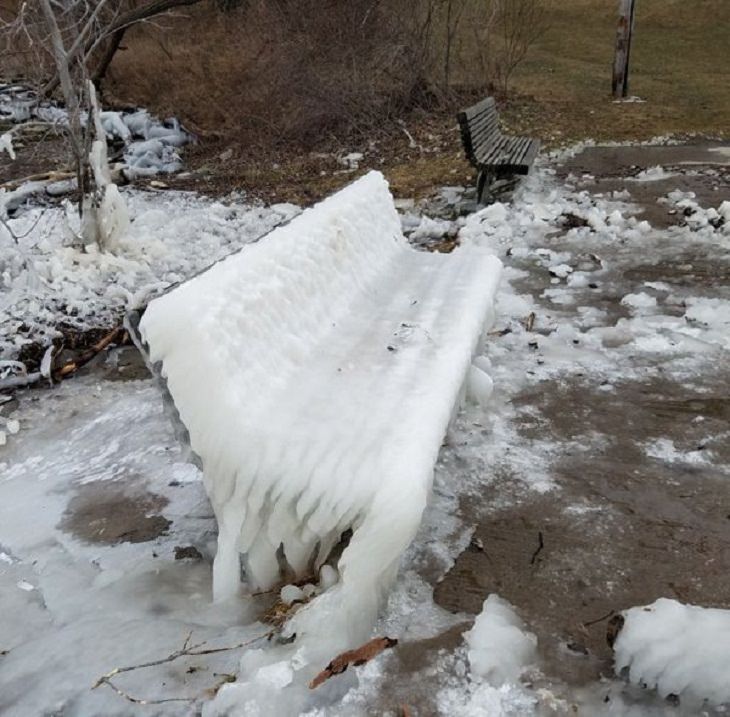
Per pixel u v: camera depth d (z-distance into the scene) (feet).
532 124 35.99
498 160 24.04
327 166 33.47
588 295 17.75
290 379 9.59
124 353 16.81
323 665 7.63
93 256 21.27
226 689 7.31
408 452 8.14
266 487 8.27
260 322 9.55
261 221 25.93
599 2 64.75
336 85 38.29
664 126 34.63
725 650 7.23
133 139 39.65
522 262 20.12
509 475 11.07
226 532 8.68
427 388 9.57
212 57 43.60
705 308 16.22
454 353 10.66
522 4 50.49
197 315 8.35
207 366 8.30
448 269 14.71
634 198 24.86
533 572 9.18
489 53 42.80
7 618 9.00
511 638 7.97
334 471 8.05
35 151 33.45
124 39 46.34
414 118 37.86
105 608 8.96
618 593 8.82
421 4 40.22
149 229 25.09
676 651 7.30
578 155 30.96
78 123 21.16
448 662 7.85
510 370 14.20
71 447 13.12
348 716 7.29
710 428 12.09
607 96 41.27
